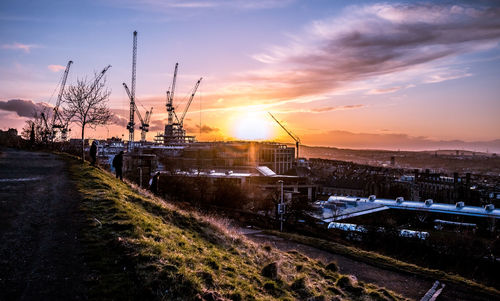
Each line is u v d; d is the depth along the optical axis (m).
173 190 72.38
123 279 8.03
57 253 8.96
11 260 8.26
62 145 63.44
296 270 15.90
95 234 10.66
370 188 159.62
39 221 11.53
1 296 6.66
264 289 11.20
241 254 15.45
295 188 109.25
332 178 173.88
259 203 76.31
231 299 9.07
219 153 165.50
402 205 87.56
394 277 21.34
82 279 7.77
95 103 32.06
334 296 13.16
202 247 13.23
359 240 49.34
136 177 57.34
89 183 20.05
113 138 147.88
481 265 41.25
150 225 12.69
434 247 44.22
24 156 36.47
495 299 18.36
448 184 155.38
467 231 72.06
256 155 187.50
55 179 20.78
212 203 74.94
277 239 31.64
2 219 11.41
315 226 57.62
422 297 17.95
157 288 7.99
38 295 6.89
